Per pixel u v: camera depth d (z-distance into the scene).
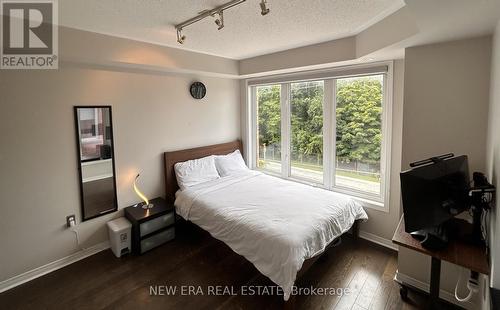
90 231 2.81
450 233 1.72
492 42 1.74
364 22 2.24
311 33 2.53
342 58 2.72
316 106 3.51
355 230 2.99
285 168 3.96
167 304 2.13
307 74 3.40
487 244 1.65
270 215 2.41
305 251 2.03
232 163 3.90
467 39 1.86
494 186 1.51
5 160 2.23
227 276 2.47
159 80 3.25
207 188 3.21
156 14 1.99
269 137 4.17
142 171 3.19
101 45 2.46
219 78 3.97
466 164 1.79
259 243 2.13
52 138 2.47
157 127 3.29
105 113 2.80
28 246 2.41
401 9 1.90
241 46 3.00
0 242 2.26
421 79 2.07
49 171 2.48
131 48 2.66
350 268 2.54
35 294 2.24
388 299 2.14
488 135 1.79
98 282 2.39
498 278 1.28
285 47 3.07
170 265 2.64
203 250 2.92
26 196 2.37
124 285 2.35
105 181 2.88
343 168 3.34
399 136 2.73
